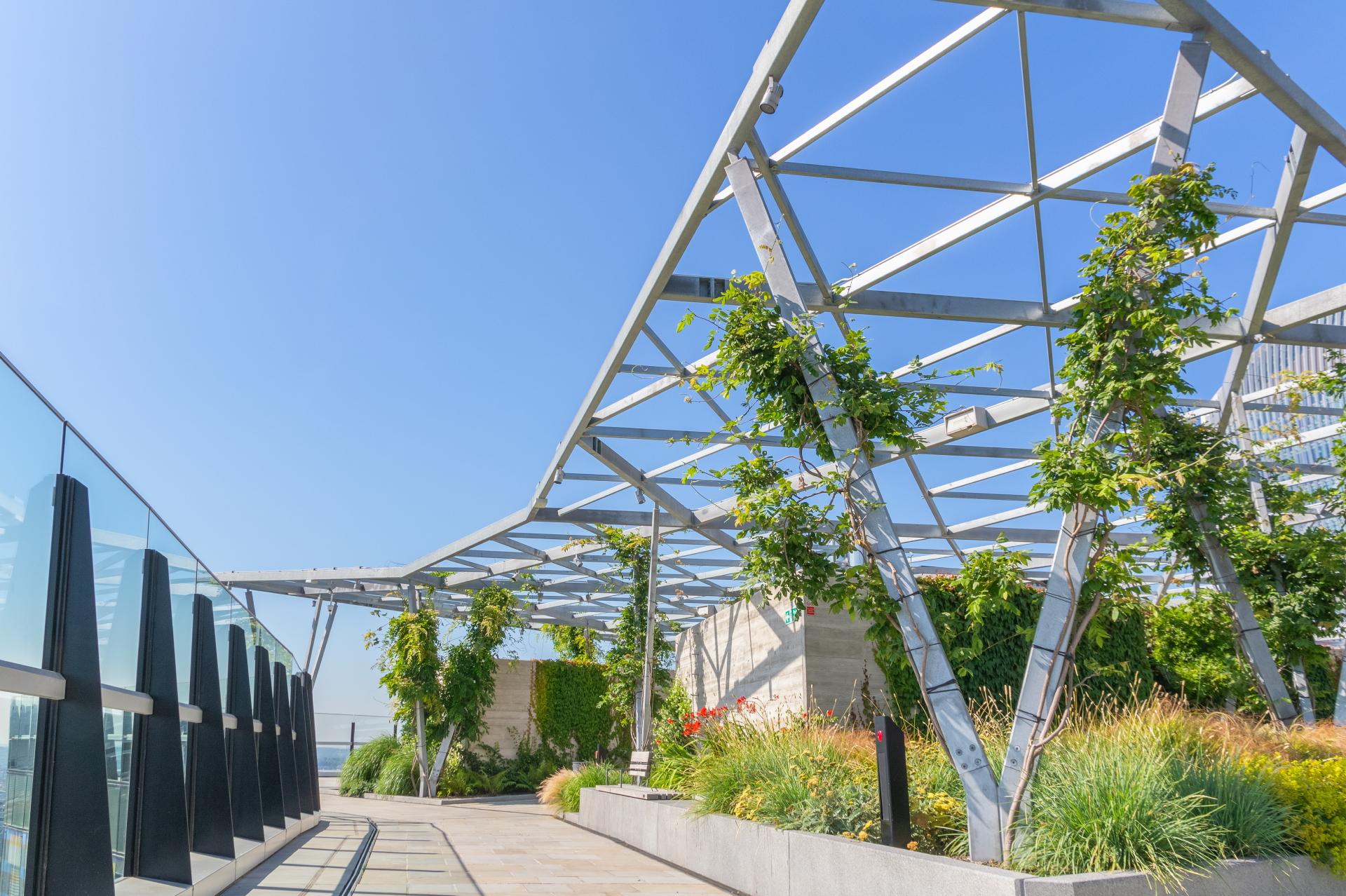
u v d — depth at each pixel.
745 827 7.16
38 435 4.27
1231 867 4.75
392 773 21.17
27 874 4.00
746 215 7.76
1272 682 10.08
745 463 6.93
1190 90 7.07
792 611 11.82
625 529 19.66
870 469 6.40
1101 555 5.75
